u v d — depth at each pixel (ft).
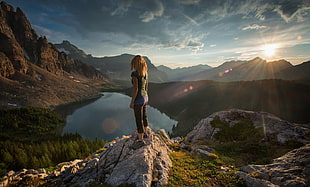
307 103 527.81
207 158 23.99
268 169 17.78
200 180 17.12
